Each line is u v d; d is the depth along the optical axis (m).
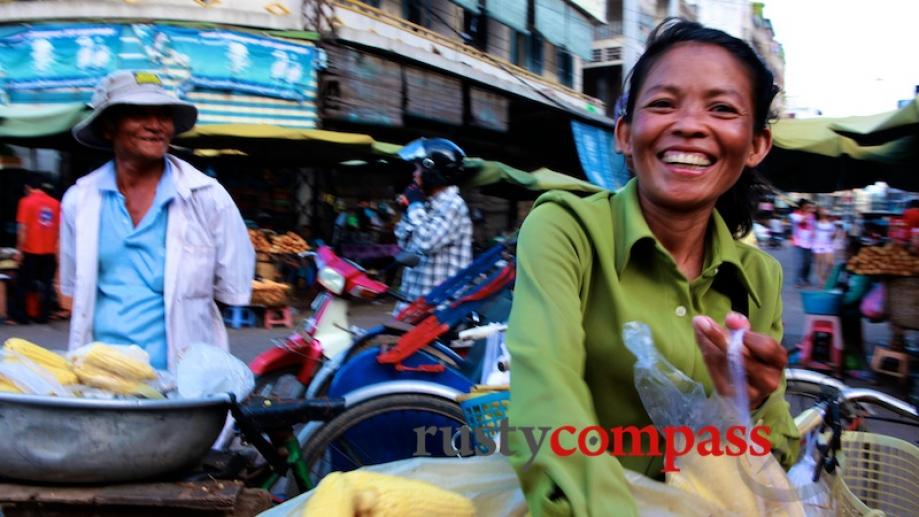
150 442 1.63
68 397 1.67
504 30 15.75
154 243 2.34
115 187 2.36
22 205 7.75
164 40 9.00
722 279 1.28
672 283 1.19
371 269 10.76
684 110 1.15
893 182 7.90
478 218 15.17
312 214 11.87
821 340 6.31
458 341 3.05
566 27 15.78
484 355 2.82
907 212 7.86
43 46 9.12
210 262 2.43
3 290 7.79
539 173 12.38
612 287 1.14
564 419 0.93
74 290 2.38
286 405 1.99
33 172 9.77
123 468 1.63
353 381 2.73
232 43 9.16
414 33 11.95
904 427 3.79
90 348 1.85
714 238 1.27
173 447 1.67
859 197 23.59
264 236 9.12
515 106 13.71
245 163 10.27
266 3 9.55
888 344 7.00
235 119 9.27
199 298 2.40
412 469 1.16
